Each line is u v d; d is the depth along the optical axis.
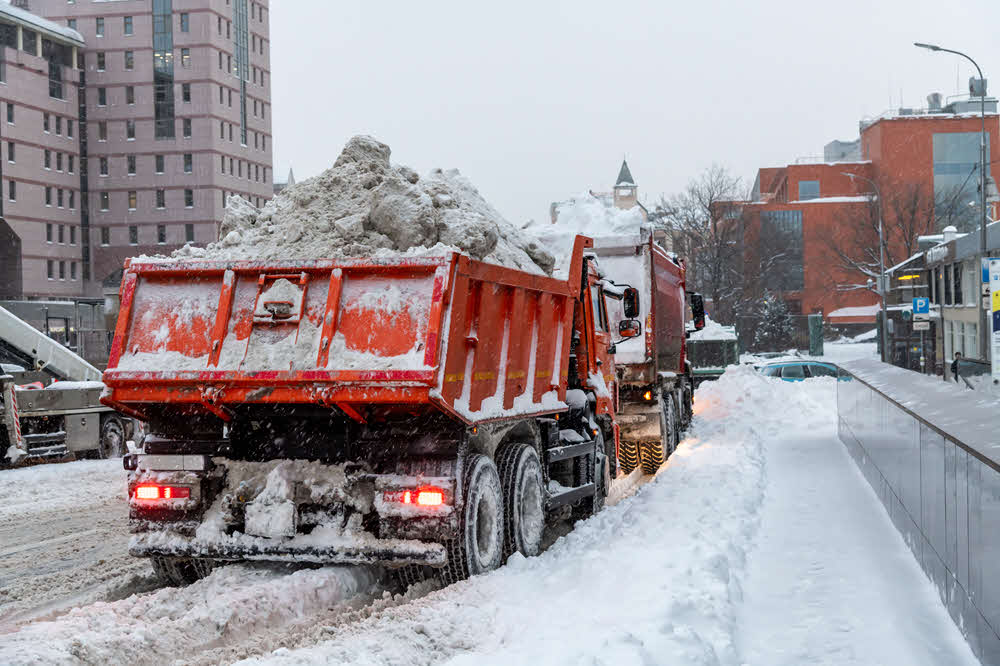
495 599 6.68
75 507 12.49
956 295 36.59
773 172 124.06
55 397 17.14
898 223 89.50
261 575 7.27
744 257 81.38
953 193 94.00
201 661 5.53
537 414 8.73
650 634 5.41
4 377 16.23
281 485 7.11
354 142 8.39
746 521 9.19
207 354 7.20
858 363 16.02
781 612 6.43
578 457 10.29
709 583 6.64
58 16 97.00
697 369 41.09
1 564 8.88
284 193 8.28
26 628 5.86
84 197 97.25
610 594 6.56
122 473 15.84
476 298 7.48
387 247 7.38
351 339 6.91
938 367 40.69
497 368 7.94
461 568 7.19
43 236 91.44
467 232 7.47
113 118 96.94
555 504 9.34
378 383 6.68
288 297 7.13
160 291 7.45
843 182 106.31
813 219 101.31
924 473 7.18
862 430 12.70
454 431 7.14
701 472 12.58
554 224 15.75
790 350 81.06
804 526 9.30
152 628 5.84
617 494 13.24
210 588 6.93
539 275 8.83
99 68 97.12
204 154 96.19
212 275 7.35
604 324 12.38
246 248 7.66
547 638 5.57
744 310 80.06
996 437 5.36
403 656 5.48
